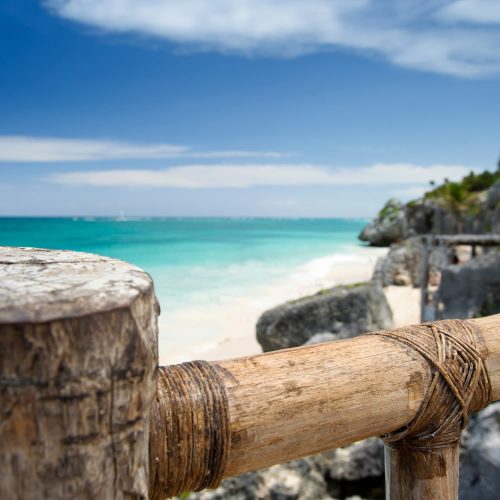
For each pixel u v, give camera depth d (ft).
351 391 4.47
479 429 14.02
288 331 36.76
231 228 348.79
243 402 4.04
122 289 2.98
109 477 2.85
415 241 84.17
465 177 152.25
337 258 129.08
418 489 5.20
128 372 2.85
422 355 4.93
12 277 3.18
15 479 2.66
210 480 4.04
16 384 2.60
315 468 15.94
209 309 57.77
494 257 33.14
